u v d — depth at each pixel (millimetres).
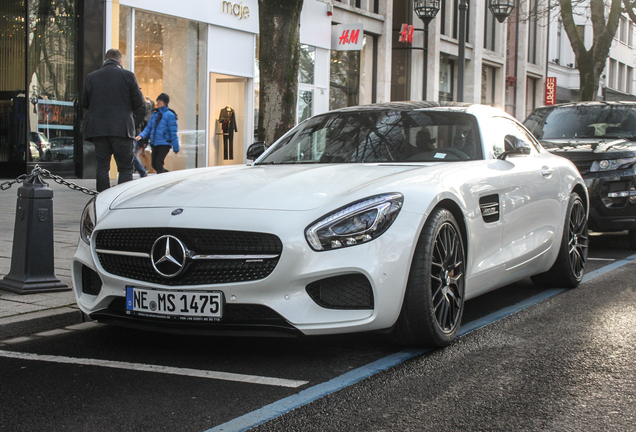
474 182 4398
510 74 32844
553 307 5156
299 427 2850
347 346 4055
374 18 22547
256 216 3582
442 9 26719
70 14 14727
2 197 11461
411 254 3672
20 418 2959
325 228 3529
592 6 18875
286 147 5211
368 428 2838
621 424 2879
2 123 14680
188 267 3594
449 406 3088
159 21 15812
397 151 4801
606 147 8289
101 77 8336
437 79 25516
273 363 3736
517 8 32906
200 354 3908
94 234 3928
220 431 2814
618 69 50719
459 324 4164
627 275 6539
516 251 4941
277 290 3500
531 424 2879
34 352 3961
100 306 3926
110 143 8477
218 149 17438
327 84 20500
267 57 8391
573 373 3555
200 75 16812
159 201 3926
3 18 14594
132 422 2910
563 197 5723
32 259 5207
